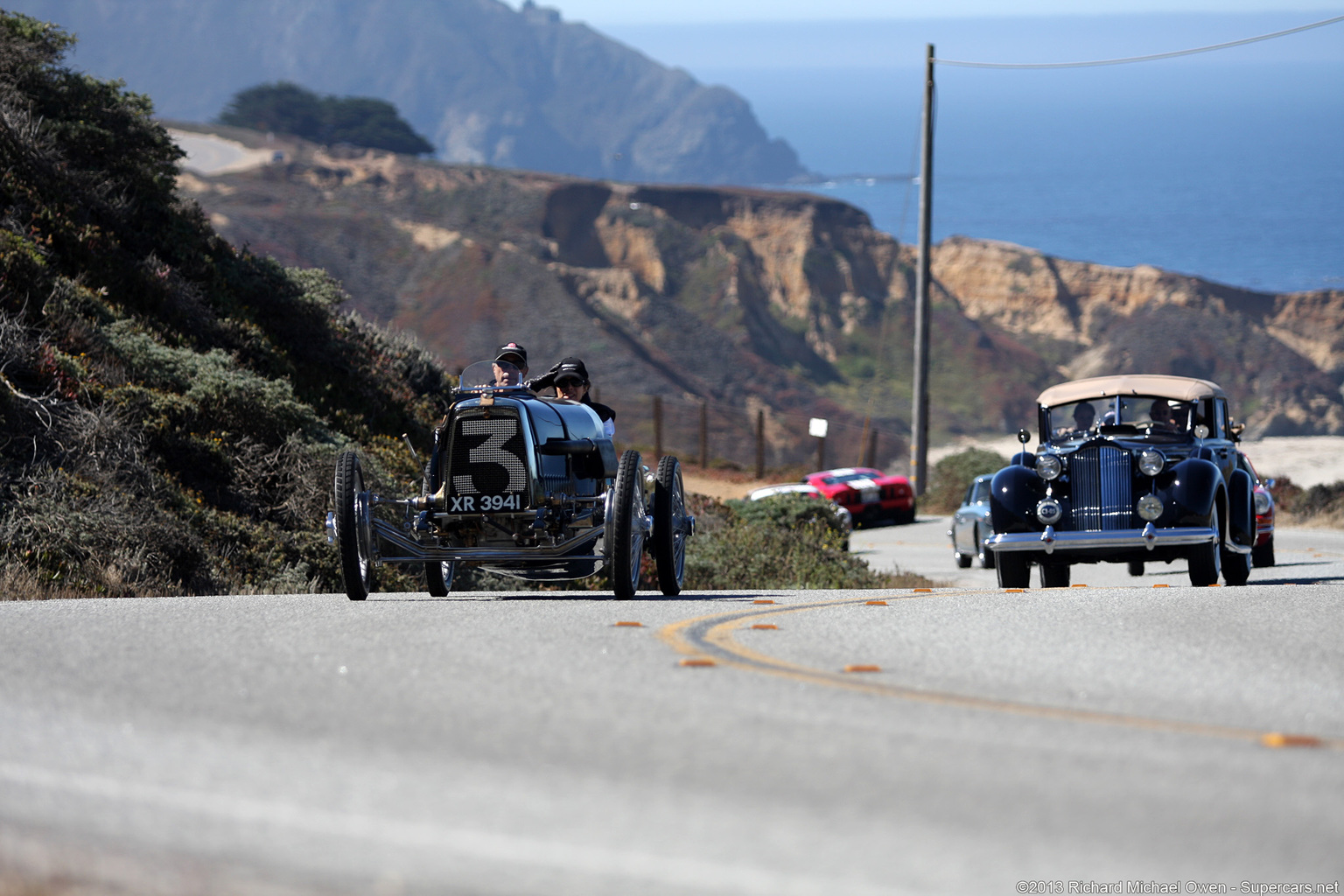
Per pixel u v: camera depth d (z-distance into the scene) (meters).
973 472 122.81
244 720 15.16
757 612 26.14
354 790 12.46
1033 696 16.95
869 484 107.19
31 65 57.00
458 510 28.58
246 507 43.94
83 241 51.00
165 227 58.41
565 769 13.16
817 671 18.53
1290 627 23.42
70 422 40.75
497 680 17.62
